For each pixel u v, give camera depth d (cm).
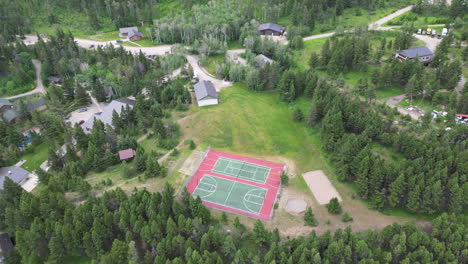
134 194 10006
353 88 14875
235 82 17712
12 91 18312
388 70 14825
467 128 11194
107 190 11006
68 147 12300
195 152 12912
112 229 9281
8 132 13700
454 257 8075
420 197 9650
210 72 18912
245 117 14888
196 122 14662
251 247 9100
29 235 8775
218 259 8112
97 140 12850
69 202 10194
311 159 12338
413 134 11669
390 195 9900
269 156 12675
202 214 9475
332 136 12050
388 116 12762
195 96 16700
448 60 16725
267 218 10131
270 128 14125
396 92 15000
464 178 9544
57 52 19900
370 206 10250
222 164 12331
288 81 15600
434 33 19762
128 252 8381
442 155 10331
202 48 19738
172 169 12019
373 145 12112
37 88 18925
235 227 9269
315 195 10862
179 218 8975
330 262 8231
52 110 14750
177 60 18875
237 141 13500
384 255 8175
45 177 11531
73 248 9019
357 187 10700
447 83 14275
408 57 16088
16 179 12125
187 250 8275
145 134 14225
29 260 8462
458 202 9319
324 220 9975
